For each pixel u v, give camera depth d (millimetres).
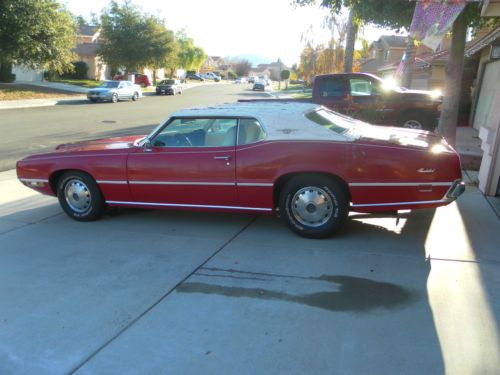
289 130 5133
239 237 5328
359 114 10500
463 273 4258
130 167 5660
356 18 9492
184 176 5434
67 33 31547
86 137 14734
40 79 45969
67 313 3732
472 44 17234
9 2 27547
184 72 99062
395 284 4062
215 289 4062
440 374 2871
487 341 3199
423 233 5297
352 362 3002
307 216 5113
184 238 5359
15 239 5496
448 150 4926
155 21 49156
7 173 9477
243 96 43062
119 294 4023
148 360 3090
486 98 14602
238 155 5199
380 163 4793
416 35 7520
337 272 4328
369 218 5812
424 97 10688
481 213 5977
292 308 3701
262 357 3080
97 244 5254
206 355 3121
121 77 51812
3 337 3420
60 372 3008
